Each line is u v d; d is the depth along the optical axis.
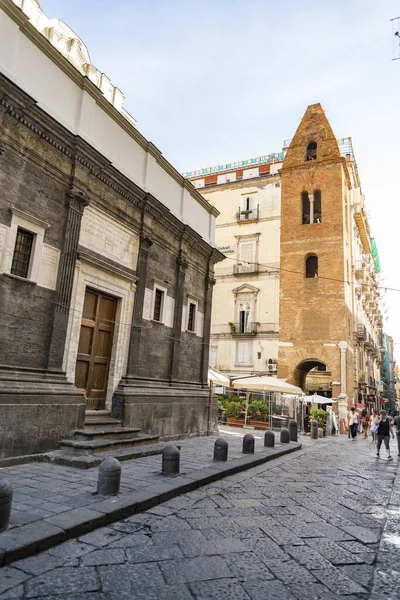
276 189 36.00
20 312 8.83
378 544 5.27
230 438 15.83
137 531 5.24
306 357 29.55
